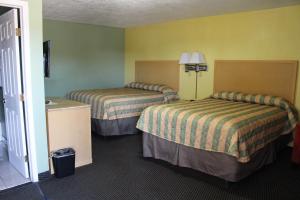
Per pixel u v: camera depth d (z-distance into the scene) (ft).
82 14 16.15
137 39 21.40
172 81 18.84
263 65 14.15
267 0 12.02
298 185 9.57
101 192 8.95
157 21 18.57
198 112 10.46
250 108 11.96
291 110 12.53
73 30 19.33
